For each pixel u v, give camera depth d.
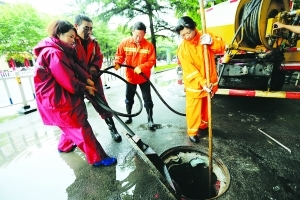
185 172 2.20
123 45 2.84
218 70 3.34
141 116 3.72
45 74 1.64
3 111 4.44
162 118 3.53
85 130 1.95
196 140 2.58
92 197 1.75
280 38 2.54
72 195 1.79
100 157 2.11
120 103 4.71
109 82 8.03
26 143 2.82
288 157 2.17
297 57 3.69
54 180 1.99
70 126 1.89
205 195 1.90
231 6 2.95
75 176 2.04
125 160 2.27
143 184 1.87
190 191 1.96
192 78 2.21
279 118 3.22
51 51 1.57
